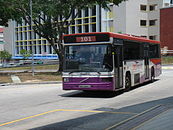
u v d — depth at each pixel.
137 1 67.44
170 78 24.88
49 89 19.38
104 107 11.45
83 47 14.27
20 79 26.47
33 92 17.75
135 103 12.26
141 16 68.25
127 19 66.12
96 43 14.02
